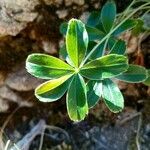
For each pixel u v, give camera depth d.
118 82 0.20
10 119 0.21
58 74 0.14
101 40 0.16
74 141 0.21
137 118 0.21
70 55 0.14
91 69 0.14
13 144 0.21
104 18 0.16
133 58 0.20
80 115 0.14
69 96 0.14
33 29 0.19
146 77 0.15
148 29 0.19
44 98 0.14
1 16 0.18
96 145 0.21
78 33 0.14
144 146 0.20
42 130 0.21
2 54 0.20
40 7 0.18
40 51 0.20
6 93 0.21
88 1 0.18
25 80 0.20
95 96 0.15
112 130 0.21
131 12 0.18
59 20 0.19
